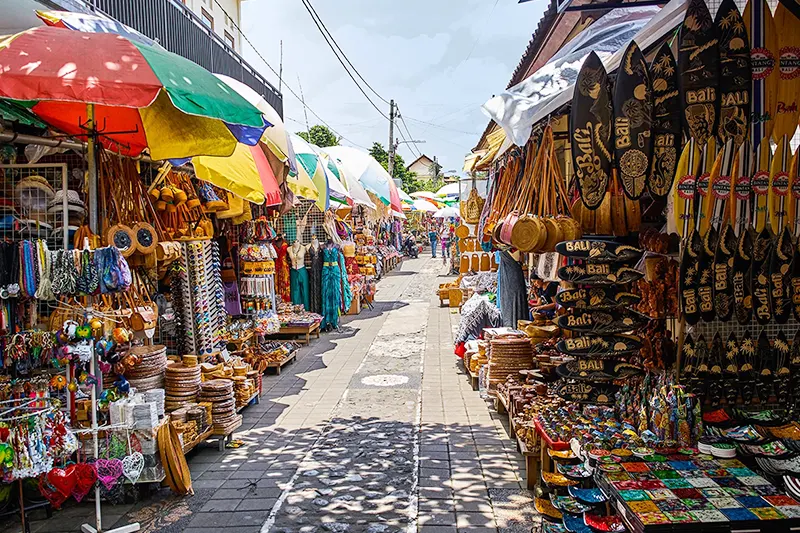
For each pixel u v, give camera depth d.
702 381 4.08
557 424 4.55
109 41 4.06
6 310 4.44
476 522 4.57
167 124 5.36
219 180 6.77
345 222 16.92
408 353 10.97
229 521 4.69
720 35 3.71
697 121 3.78
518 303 8.47
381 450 6.12
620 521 3.58
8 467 3.93
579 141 4.23
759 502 3.04
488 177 9.65
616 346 4.45
